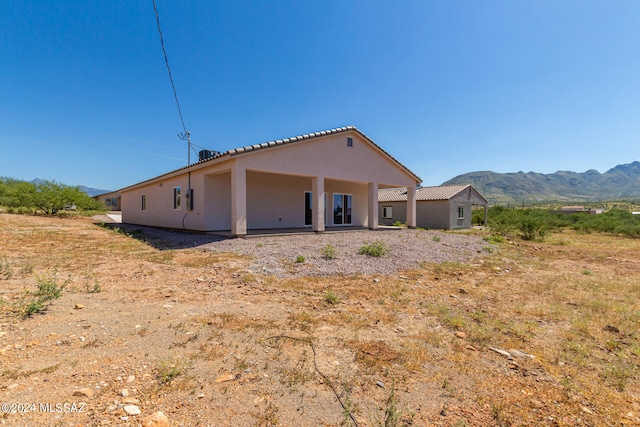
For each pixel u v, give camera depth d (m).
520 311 4.64
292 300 4.72
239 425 2.02
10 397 2.11
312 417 2.14
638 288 6.11
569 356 3.25
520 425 2.16
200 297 4.64
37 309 3.70
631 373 2.93
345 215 17.62
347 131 13.50
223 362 2.79
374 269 6.95
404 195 25.33
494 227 18.41
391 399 2.25
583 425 2.19
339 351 3.14
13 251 7.80
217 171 11.20
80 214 24.05
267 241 9.88
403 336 3.60
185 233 12.43
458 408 2.33
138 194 19.03
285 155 11.43
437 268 7.51
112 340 3.09
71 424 1.91
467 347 3.37
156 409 2.12
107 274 5.79
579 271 7.89
